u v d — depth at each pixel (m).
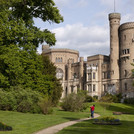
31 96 34.75
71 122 25.44
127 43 75.88
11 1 34.97
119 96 73.38
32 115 30.25
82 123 23.84
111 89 79.69
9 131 17.20
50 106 35.94
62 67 105.25
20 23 35.09
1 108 34.69
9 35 33.34
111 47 81.50
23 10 36.38
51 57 107.00
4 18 34.09
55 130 19.03
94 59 90.31
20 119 25.55
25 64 36.03
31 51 36.59
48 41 38.47
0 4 34.03
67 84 101.62
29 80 37.03
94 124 22.94
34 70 37.84
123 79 75.88
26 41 36.44
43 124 22.42
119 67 79.50
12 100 33.47
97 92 86.25
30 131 17.95
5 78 32.50
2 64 32.94
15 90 34.84
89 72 88.50
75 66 100.50
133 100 66.69
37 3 37.38
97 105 59.84
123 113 43.09
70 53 107.69
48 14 39.09
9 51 32.47
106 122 23.66
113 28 81.81
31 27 38.38
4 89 35.09
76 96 45.84
